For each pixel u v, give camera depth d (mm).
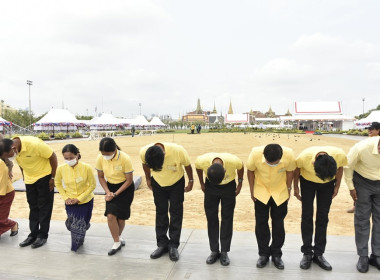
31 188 4211
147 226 5078
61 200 7348
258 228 3727
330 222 5578
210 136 39719
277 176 3574
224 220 3744
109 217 3926
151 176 4059
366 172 3578
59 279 3340
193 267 3631
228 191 3711
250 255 3980
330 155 3461
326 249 4105
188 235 4664
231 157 3686
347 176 3654
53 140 34625
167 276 3404
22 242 4227
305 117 62781
